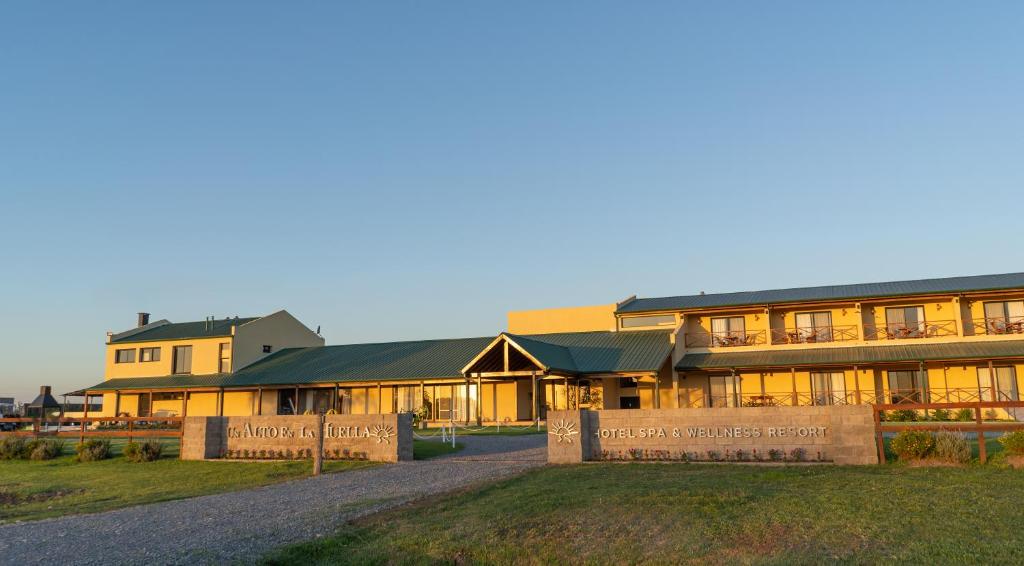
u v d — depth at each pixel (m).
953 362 34.50
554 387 40.00
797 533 10.56
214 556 10.53
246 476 20.73
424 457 23.47
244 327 47.72
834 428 17.84
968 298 36.06
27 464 25.84
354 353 46.41
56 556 10.84
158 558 10.51
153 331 51.84
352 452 22.98
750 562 9.37
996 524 10.68
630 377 37.44
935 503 12.10
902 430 17.98
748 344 39.28
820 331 38.62
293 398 44.47
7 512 16.67
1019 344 33.94
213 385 43.97
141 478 21.47
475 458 22.25
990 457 16.89
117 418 26.59
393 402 42.41
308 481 18.88
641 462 19.03
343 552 10.59
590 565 9.70
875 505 12.05
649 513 11.99
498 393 40.25
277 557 10.33
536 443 26.16
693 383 39.22
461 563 10.05
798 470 16.59
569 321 45.16
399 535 11.30
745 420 18.75
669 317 41.62
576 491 14.22
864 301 37.03
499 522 11.79
